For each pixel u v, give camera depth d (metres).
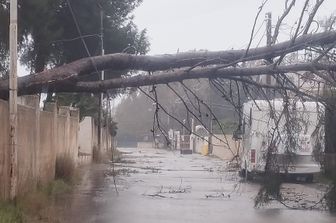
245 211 16.42
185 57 11.96
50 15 23.80
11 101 13.62
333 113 12.66
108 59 12.01
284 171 13.37
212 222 14.28
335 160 15.78
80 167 32.72
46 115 19.64
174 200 18.95
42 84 12.17
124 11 26.28
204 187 24.00
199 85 15.07
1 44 22.67
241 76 11.62
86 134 39.72
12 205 13.68
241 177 28.50
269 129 16.02
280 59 11.08
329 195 16.25
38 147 18.00
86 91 12.20
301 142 18.05
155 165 42.56
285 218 15.13
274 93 12.62
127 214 15.30
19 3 22.83
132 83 11.85
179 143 90.50
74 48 25.67
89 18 24.42
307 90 11.88
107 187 22.58
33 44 24.89
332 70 11.09
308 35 11.13
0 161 13.47
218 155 64.12
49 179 20.17
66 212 15.34
